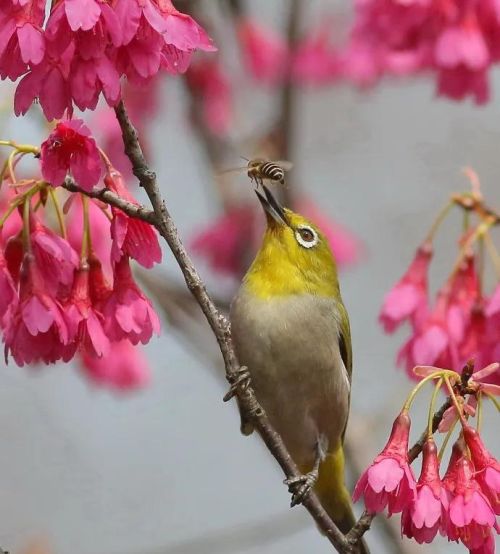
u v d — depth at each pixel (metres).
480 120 20.44
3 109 10.18
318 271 10.15
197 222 19.20
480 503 6.99
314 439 10.41
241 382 8.04
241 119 15.12
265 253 10.07
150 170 7.19
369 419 13.78
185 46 6.45
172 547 13.62
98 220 10.42
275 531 14.33
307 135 20.09
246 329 9.93
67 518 18.11
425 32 10.52
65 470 18.44
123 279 7.57
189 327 13.98
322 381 10.12
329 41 14.67
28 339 7.35
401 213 19.97
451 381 7.39
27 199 7.44
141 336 7.54
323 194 20.05
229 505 18.84
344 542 7.95
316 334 9.98
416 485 7.10
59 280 7.41
